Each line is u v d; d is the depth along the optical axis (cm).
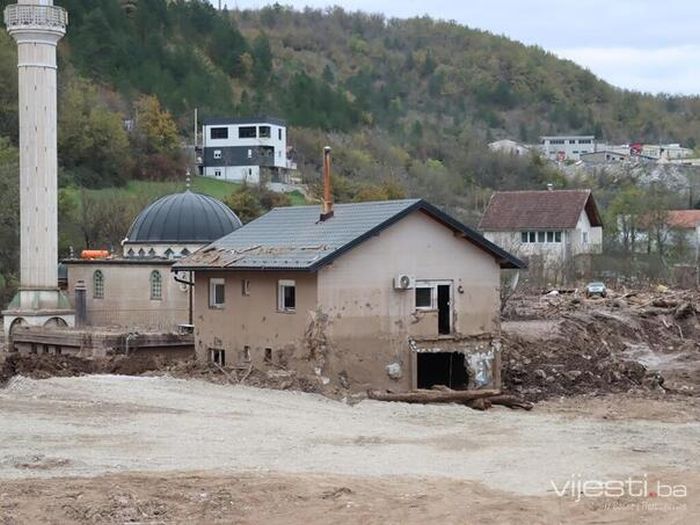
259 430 2798
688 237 10819
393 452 2545
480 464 2408
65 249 8600
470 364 3916
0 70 10862
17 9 5834
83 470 2242
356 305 3700
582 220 9706
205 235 5888
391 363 3762
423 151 16850
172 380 3650
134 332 4978
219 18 18562
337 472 2280
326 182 4041
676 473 2309
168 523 1888
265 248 3938
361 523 1895
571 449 2612
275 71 19650
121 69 14762
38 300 5847
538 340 5038
